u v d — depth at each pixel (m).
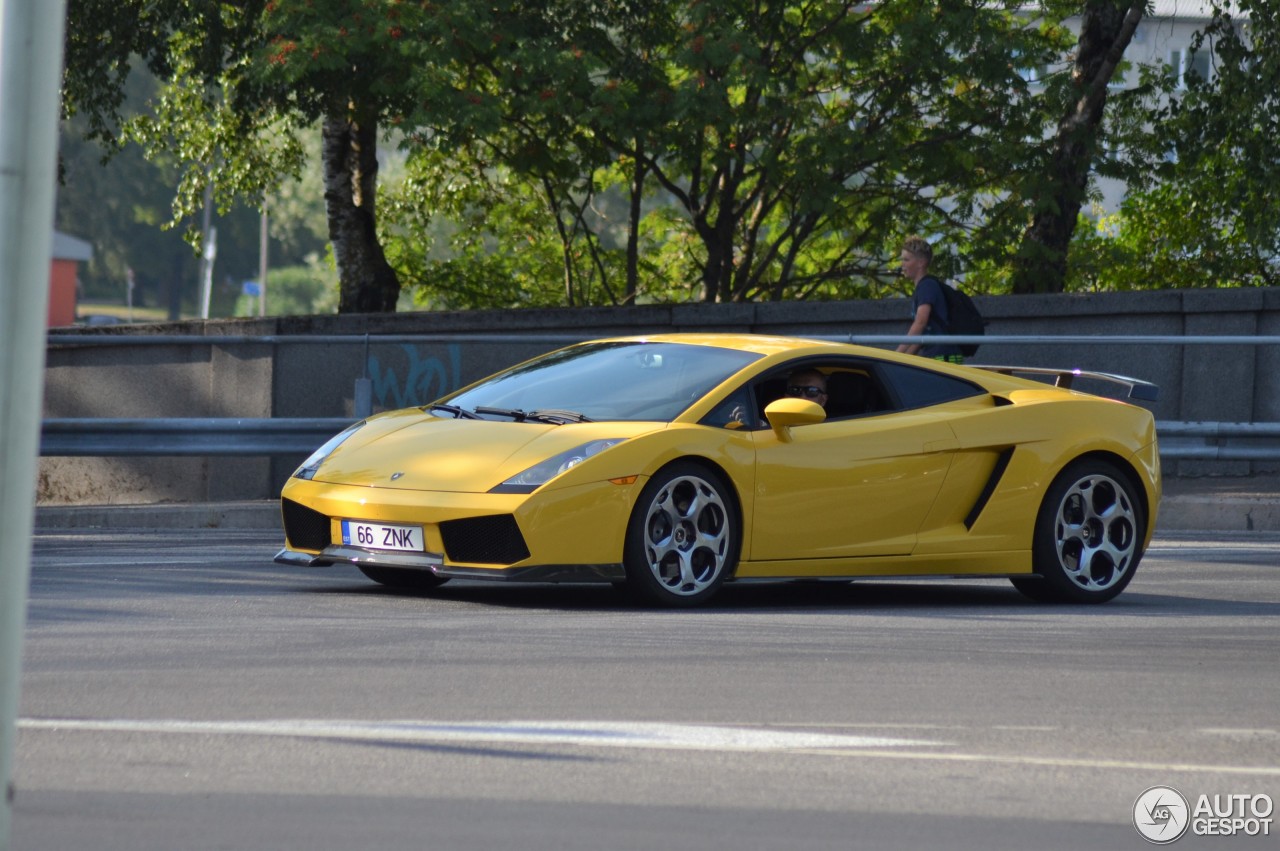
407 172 85.19
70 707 16.08
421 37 52.56
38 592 24.73
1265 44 62.97
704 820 12.57
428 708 16.44
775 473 25.38
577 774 13.95
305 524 25.59
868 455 26.34
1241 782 14.47
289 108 62.44
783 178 62.31
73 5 63.75
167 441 37.75
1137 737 16.22
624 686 17.94
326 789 13.20
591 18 60.38
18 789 12.91
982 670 19.81
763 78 55.38
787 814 12.83
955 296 42.22
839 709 17.05
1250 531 42.06
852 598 27.88
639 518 24.17
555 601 25.22
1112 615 26.06
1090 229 75.81
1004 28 62.38
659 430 24.70
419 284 86.50
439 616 23.03
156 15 63.34
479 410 26.89
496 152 69.75
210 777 13.47
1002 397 28.52
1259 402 52.88
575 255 85.38
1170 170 64.69
